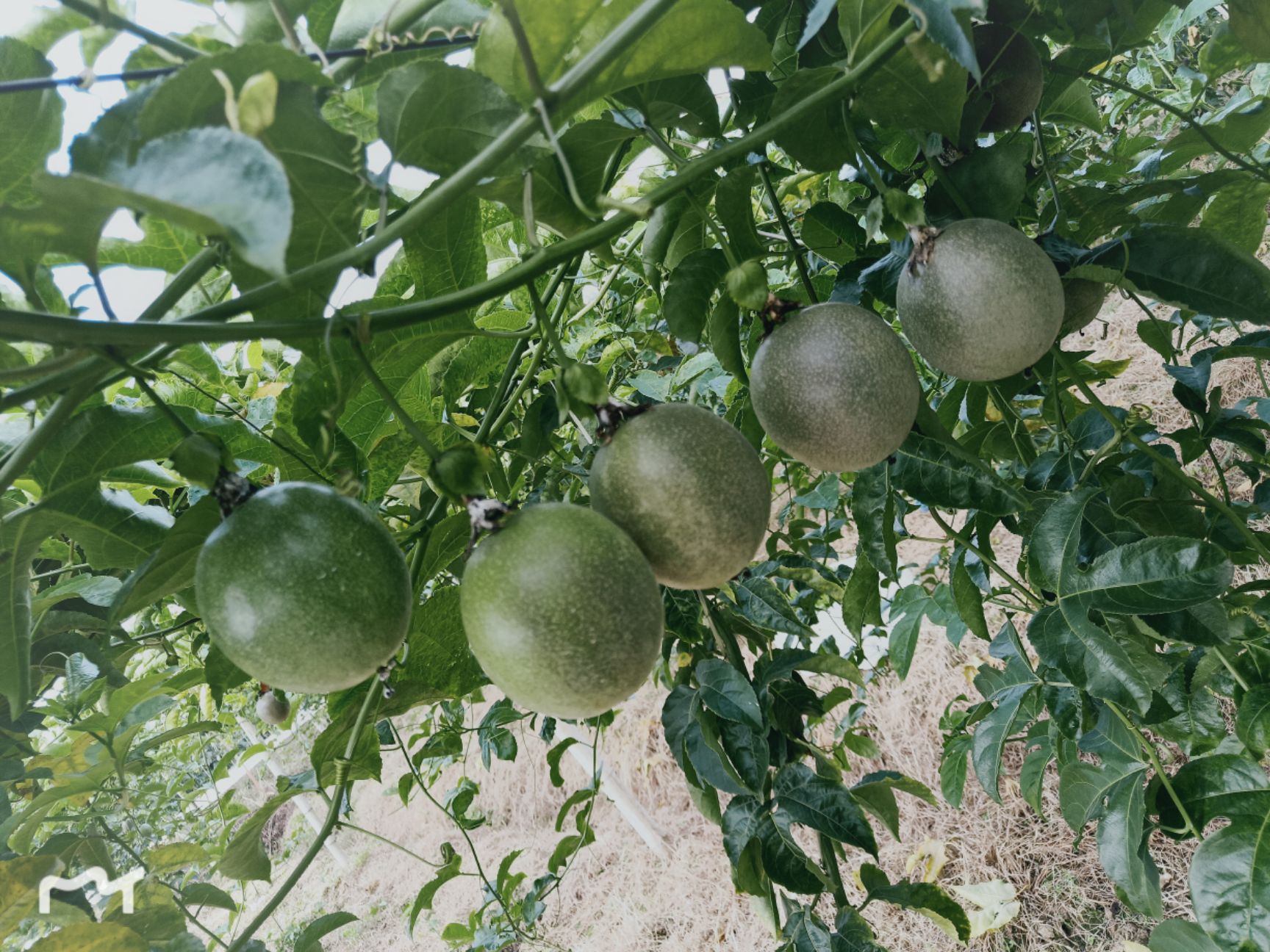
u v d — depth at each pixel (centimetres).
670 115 129
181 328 79
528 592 87
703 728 141
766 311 114
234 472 91
